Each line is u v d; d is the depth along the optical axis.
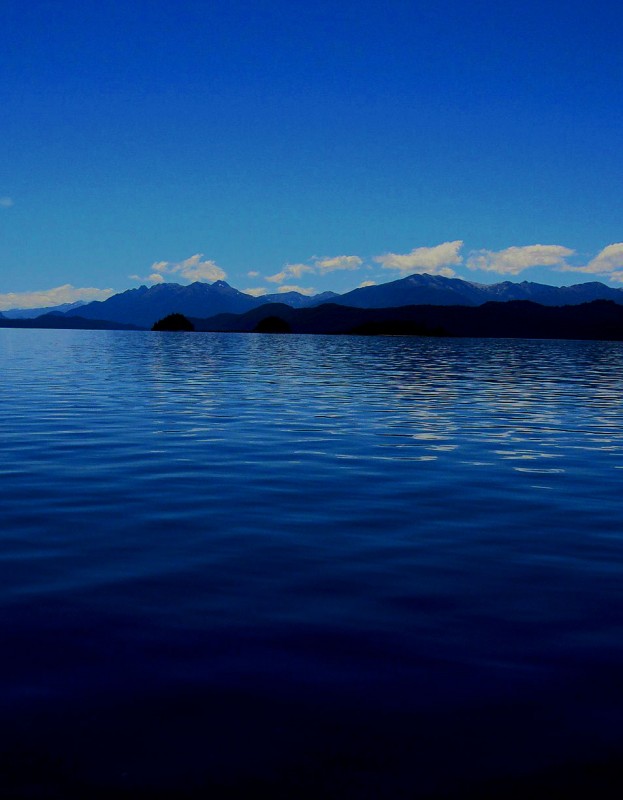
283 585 6.00
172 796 3.18
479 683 4.26
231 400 22.11
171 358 51.75
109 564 6.54
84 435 14.70
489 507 8.98
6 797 3.14
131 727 3.73
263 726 3.76
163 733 3.68
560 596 5.81
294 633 4.98
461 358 60.06
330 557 6.83
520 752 3.55
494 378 35.25
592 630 5.10
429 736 3.68
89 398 22.38
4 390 25.16
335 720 3.82
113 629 5.01
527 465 11.92
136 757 3.46
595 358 65.38
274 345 89.31
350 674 4.36
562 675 4.38
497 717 3.88
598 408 21.14
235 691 4.12
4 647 4.69
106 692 4.09
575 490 10.02
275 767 3.40
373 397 23.67
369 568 6.50
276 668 4.43
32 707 3.91
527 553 7.04
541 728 3.77
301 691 4.14
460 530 7.89
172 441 14.02
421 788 3.26
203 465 11.57
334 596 5.75
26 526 7.86
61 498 9.23
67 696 4.04
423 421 17.58
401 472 11.20
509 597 5.77
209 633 4.96
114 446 13.37
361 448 13.45
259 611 5.40
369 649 4.73
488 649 4.75
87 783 3.25
